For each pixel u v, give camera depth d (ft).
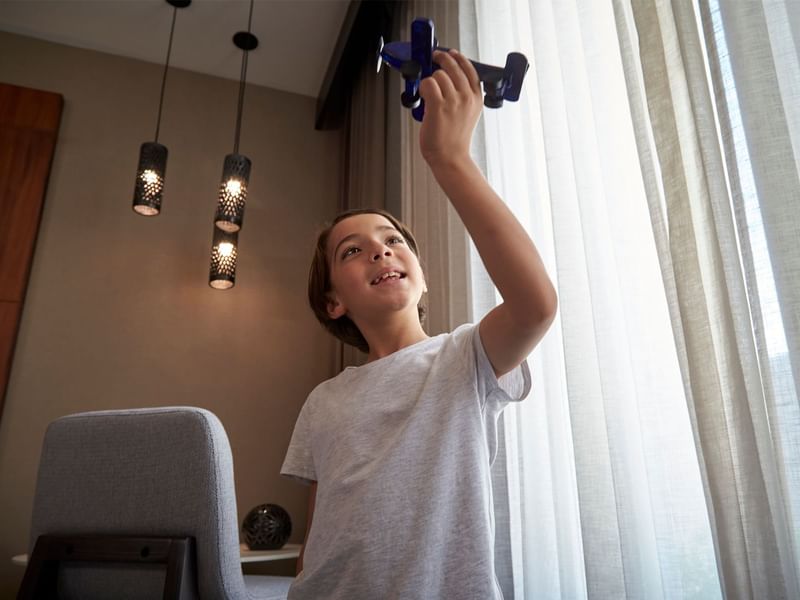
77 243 7.84
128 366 7.55
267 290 8.41
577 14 3.77
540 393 3.92
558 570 3.58
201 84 9.17
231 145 9.00
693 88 2.74
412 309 3.17
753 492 2.30
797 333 2.21
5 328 7.13
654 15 3.03
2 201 7.54
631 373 3.16
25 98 8.01
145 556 3.47
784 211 2.31
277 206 8.89
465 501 2.34
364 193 7.59
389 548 2.29
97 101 8.56
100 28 8.46
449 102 2.15
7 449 6.88
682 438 2.91
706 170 2.64
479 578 2.21
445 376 2.62
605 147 3.37
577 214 3.67
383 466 2.44
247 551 5.94
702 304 2.62
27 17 8.25
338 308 3.46
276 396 7.97
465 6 5.24
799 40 2.42
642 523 2.94
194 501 3.56
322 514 2.57
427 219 5.62
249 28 8.50
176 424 3.65
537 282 2.14
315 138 9.47
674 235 2.74
